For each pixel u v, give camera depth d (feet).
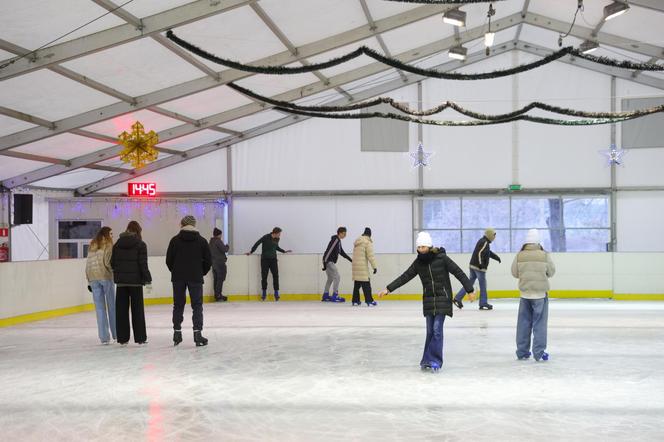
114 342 28.78
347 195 60.95
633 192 59.16
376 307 43.57
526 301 23.89
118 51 33.76
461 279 21.61
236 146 61.26
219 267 48.39
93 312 42.04
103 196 60.70
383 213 61.00
